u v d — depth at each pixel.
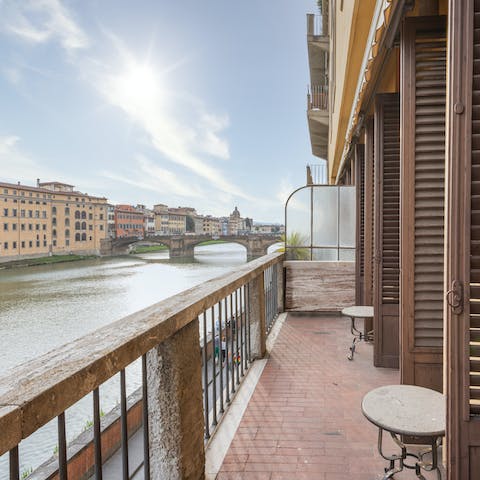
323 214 5.75
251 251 70.62
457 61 1.06
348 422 2.34
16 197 69.75
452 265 1.09
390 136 3.13
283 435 2.19
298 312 5.43
